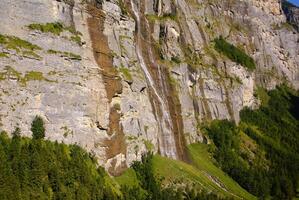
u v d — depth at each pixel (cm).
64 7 13450
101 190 11744
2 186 9581
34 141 11425
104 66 14262
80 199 10888
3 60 11731
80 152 12450
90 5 14375
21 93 11831
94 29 14338
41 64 12438
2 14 12050
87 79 13400
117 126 14150
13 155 10588
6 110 11481
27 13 12588
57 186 10706
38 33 12612
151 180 13938
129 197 12519
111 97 14125
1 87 11544
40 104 12144
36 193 10231
